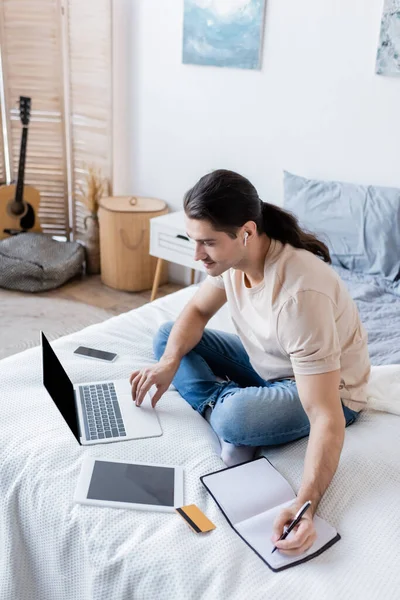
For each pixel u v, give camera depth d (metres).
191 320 1.63
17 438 1.37
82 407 1.49
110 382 1.62
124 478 1.26
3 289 3.25
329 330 1.21
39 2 3.17
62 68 3.31
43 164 3.53
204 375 1.60
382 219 2.41
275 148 2.86
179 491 1.25
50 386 1.39
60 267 3.24
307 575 1.05
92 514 1.18
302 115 2.72
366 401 1.50
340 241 2.50
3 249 3.29
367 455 1.35
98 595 1.12
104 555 1.12
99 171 3.41
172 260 2.95
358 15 2.44
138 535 1.13
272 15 2.66
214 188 1.19
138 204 3.32
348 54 2.51
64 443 1.35
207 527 1.14
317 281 1.23
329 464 1.15
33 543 1.26
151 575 1.07
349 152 2.64
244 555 1.09
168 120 3.20
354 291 2.29
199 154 3.14
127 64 3.23
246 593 1.01
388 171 2.56
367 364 1.46
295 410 1.37
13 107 3.44
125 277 3.26
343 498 1.24
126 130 3.38
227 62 2.85
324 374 1.21
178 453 1.36
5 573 1.27
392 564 1.08
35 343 2.70
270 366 1.49
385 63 2.41
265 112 2.83
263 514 1.18
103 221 3.20
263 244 1.30
